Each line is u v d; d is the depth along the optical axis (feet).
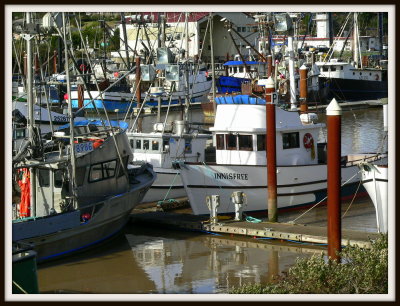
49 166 75.36
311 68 217.56
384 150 133.28
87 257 74.38
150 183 86.58
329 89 225.56
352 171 101.14
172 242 80.33
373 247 57.52
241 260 72.33
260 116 91.50
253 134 90.99
